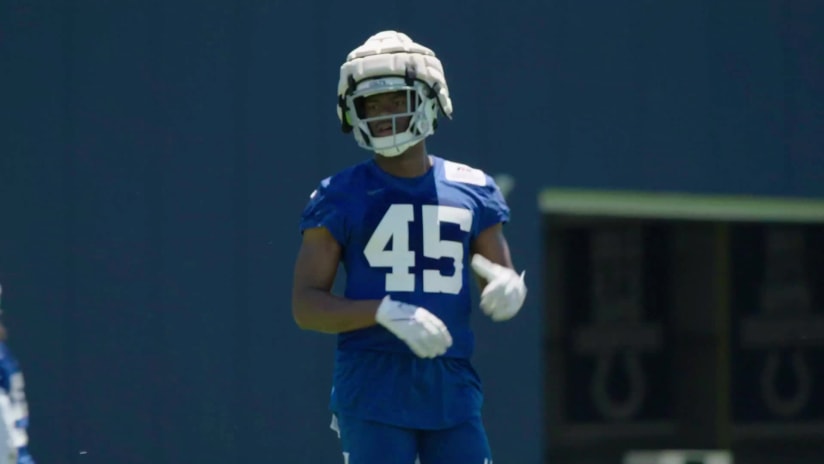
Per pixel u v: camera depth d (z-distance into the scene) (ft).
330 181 52.42
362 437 51.67
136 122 85.71
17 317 83.41
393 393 51.29
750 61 99.25
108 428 84.64
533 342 93.09
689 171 97.71
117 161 85.40
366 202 51.55
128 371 85.10
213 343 86.53
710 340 130.72
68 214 84.53
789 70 100.27
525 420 92.68
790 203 101.19
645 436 132.26
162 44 86.22
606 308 131.23
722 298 129.90
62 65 84.58
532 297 93.04
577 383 131.23
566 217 129.49
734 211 103.35
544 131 93.91
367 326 49.88
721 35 98.58
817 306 130.93
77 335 84.38
